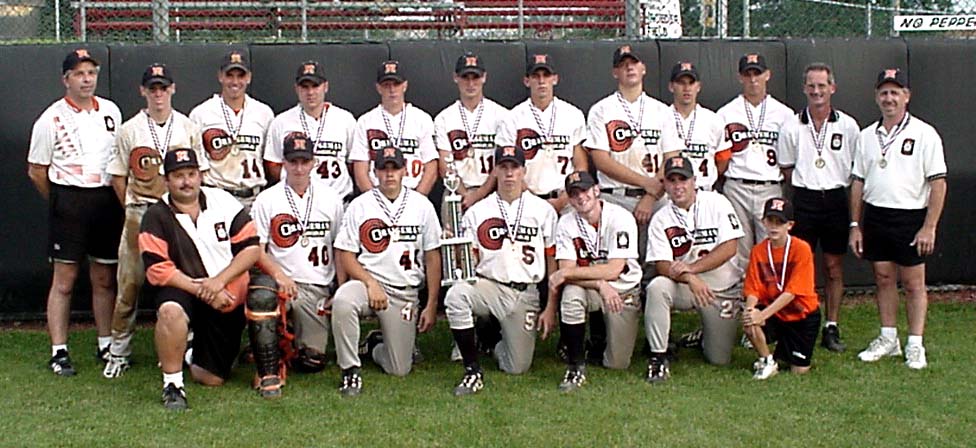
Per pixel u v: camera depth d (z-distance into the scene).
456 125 6.18
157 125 5.66
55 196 5.77
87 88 5.70
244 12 9.02
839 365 5.74
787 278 5.54
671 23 8.51
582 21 9.48
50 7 8.34
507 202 5.68
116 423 4.75
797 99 7.42
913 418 4.76
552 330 6.30
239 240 5.32
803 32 8.47
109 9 8.66
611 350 5.71
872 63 7.45
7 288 6.92
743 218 6.38
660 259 5.72
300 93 6.09
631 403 5.04
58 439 4.53
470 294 5.48
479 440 4.50
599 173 6.23
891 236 5.71
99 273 5.94
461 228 5.68
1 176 6.80
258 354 5.23
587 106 7.20
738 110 6.38
